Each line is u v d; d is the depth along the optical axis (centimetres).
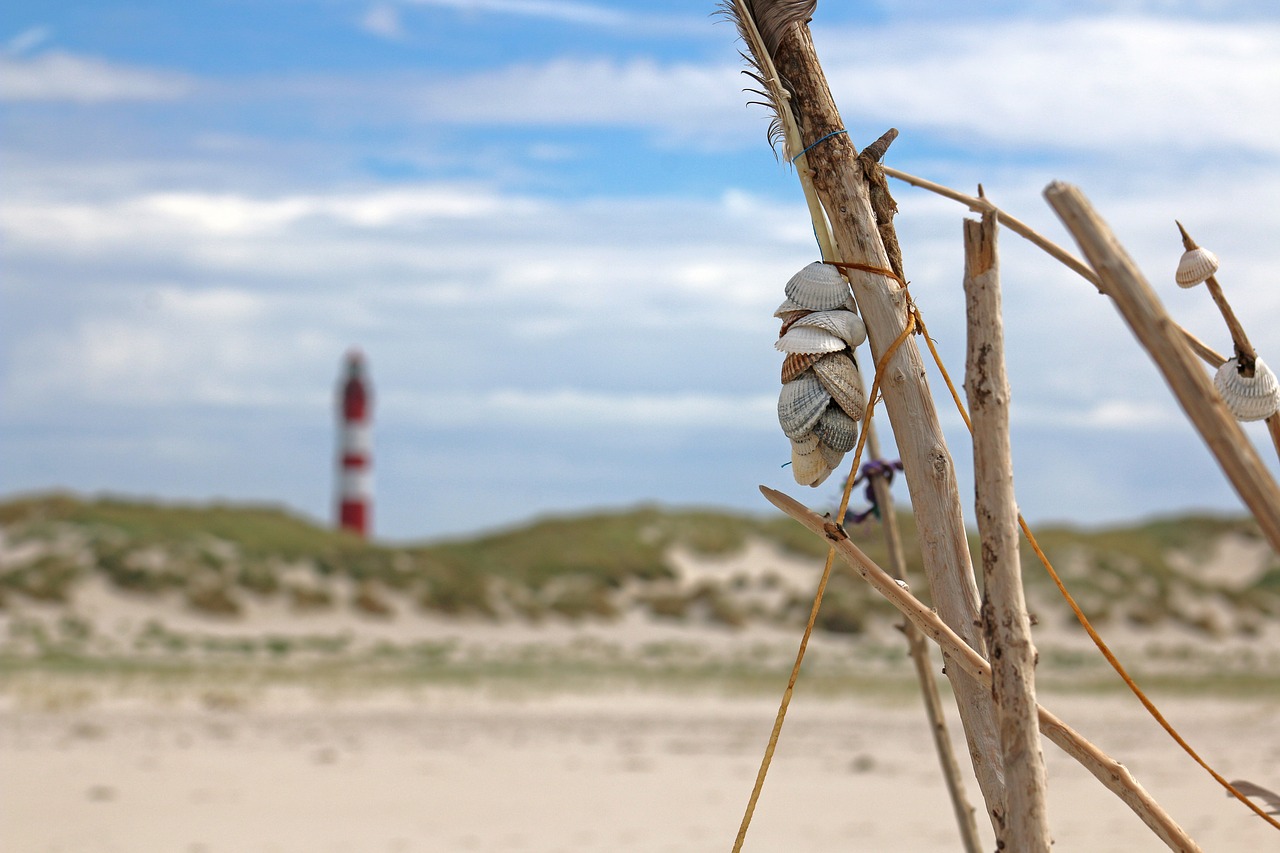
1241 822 978
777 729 276
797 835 970
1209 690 2648
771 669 3400
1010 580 231
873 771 1349
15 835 953
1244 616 5181
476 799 1152
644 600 5012
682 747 1572
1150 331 192
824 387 278
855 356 285
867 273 280
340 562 4753
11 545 4597
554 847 929
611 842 950
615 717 1978
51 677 2377
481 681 2586
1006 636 231
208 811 1065
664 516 6156
